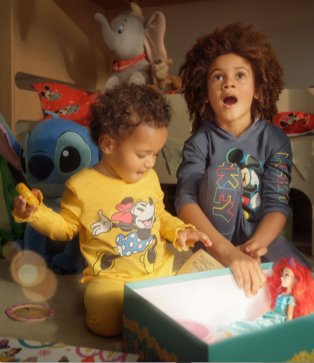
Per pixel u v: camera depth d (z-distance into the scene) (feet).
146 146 2.24
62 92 4.42
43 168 3.07
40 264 3.15
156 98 2.30
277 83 3.16
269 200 2.89
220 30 3.12
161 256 2.58
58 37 5.23
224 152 3.03
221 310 2.20
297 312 2.09
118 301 2.22
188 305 2.12
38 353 1.81
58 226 2.38
